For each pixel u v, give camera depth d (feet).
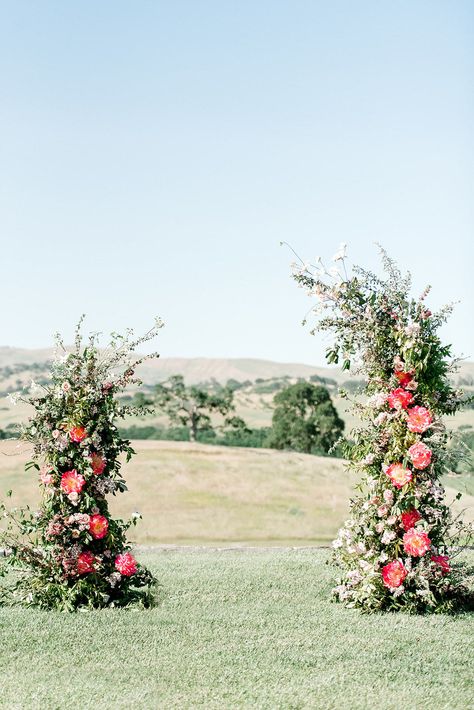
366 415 26.48
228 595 27.09
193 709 15.87
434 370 25.76
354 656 19.61
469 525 26.43
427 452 24.84
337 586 26.96
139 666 18.81
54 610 24.90
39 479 26.14
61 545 25.71
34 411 26.50
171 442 114.32
